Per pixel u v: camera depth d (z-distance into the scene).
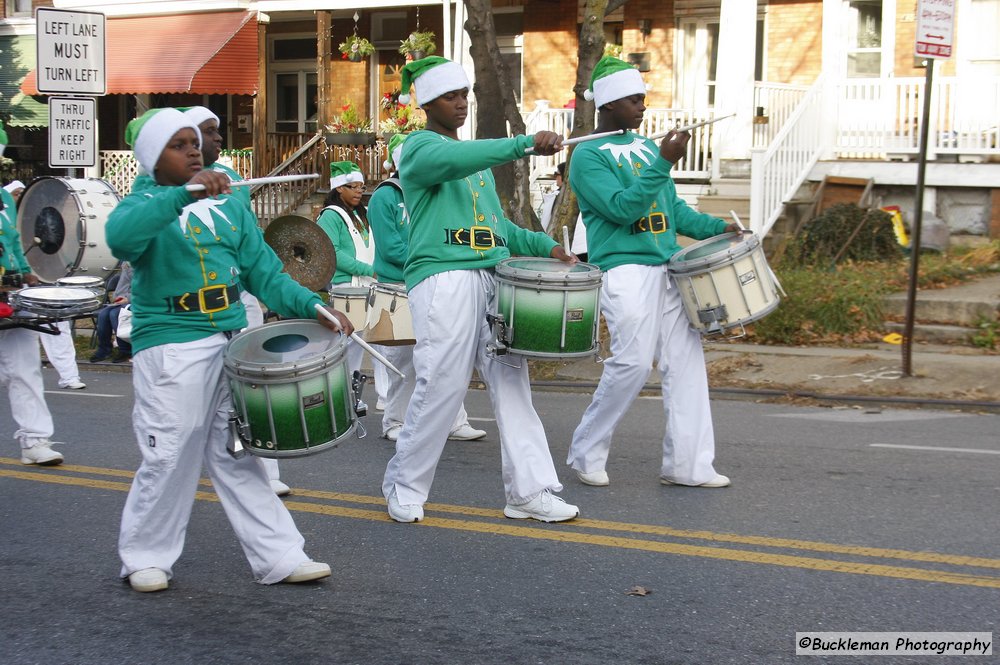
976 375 10.50
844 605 4.93
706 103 18.84
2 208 7.86
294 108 23.38
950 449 8.05
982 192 15.38
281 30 23.16
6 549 6.06
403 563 5.64
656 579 5.34
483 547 5.88
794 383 10.68
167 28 21.31
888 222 14.39
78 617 5.01
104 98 24.48
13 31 23.62
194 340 5.01
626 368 6.76
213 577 5.50
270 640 4.70
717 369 11.27
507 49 20.38
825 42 16.41
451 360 5.98
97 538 6.25
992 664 4.31
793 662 4.35
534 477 6.27
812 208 15.71
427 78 6.05
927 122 10.20
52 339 11.86
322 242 8.89
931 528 6.06
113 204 10.09
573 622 4.82
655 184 6.28
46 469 7.96
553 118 18.16
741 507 6.55
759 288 6.66
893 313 12.56
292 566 5.29
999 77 15.37
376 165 19.70
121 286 13.98
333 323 5.04
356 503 6.84
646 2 18.92
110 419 10.02
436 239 5.96
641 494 6.88
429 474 6.36
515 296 5.82
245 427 4.84
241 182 4.83
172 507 5.21
